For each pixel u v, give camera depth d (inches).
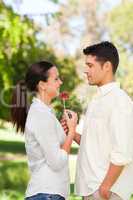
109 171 174.1
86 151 181.3
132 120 175.9
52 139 181.0
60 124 187.6
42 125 181.2
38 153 183.6
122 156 172.6
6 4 510.3
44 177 182.5
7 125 1456.7
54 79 189.6
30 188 184.7
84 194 181.9
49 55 1041.5
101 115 179.0
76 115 188.2
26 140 185.5
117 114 174.7
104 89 181.2
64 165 185.0
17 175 684.7
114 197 181.0
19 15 512.1
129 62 1476.4
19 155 1032.2
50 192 182.1
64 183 185.2
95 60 182.9
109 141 177.8
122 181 180.9
